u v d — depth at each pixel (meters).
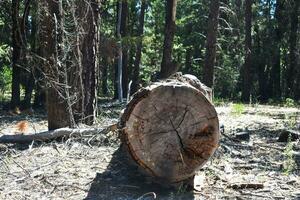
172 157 5.88
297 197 5.85
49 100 9.06
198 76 37.12
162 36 39.44
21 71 19.62
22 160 7.30
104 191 5.93
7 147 8.05
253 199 5.75
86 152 7.75
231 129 11.44
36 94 20.22
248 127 12.04
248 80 29.02
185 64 38.69
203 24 33.66
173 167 5.88
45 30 9.03
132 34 36.66
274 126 12.30
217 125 5.92
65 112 9.02
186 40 35.38
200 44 34.88
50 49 9.00
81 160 7.31
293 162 7.45
